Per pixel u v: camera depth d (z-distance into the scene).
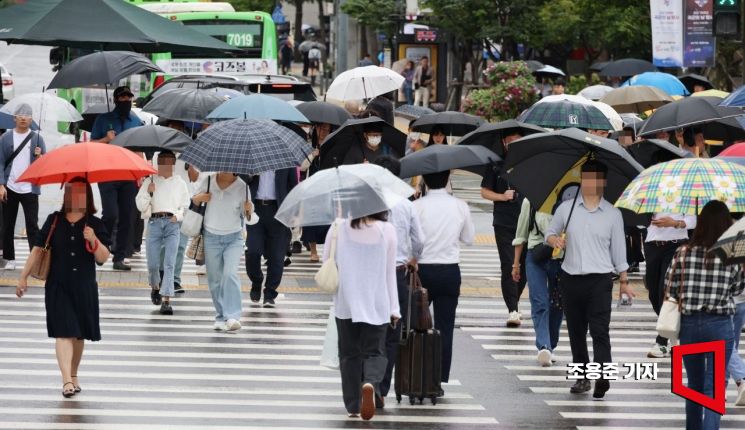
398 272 27.78
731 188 25.64
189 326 36.75
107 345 33.81
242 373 30.98
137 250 50.59
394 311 26.52
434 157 28.75
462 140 36.28
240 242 36.31
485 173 37.41
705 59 71.75
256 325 37.16
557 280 31.34
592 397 29.42
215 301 36.50
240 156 33.41
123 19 50.12
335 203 25.64
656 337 35.88
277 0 178.88
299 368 31.70
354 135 38.34
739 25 55.41
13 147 45.00
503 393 29.62
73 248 27.84
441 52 117.94
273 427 25.94
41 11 49.78
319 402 28.25
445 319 29.00
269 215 39.53
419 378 27.69
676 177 25.88
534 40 101.19
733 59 92.56
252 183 39.28
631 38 96.12
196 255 36.66
